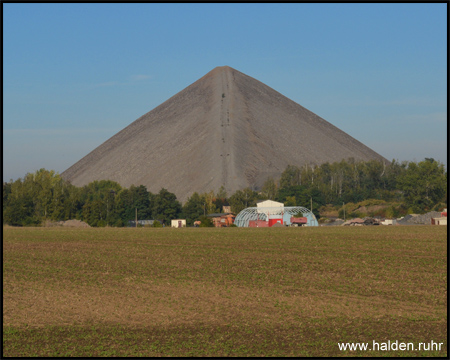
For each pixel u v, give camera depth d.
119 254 50.22
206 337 22.42
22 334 23.14
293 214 119.50
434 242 56.94
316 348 20.97
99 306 27.95
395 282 33.38
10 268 41.06
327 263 41.84
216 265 41.72
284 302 28.28
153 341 22.02
